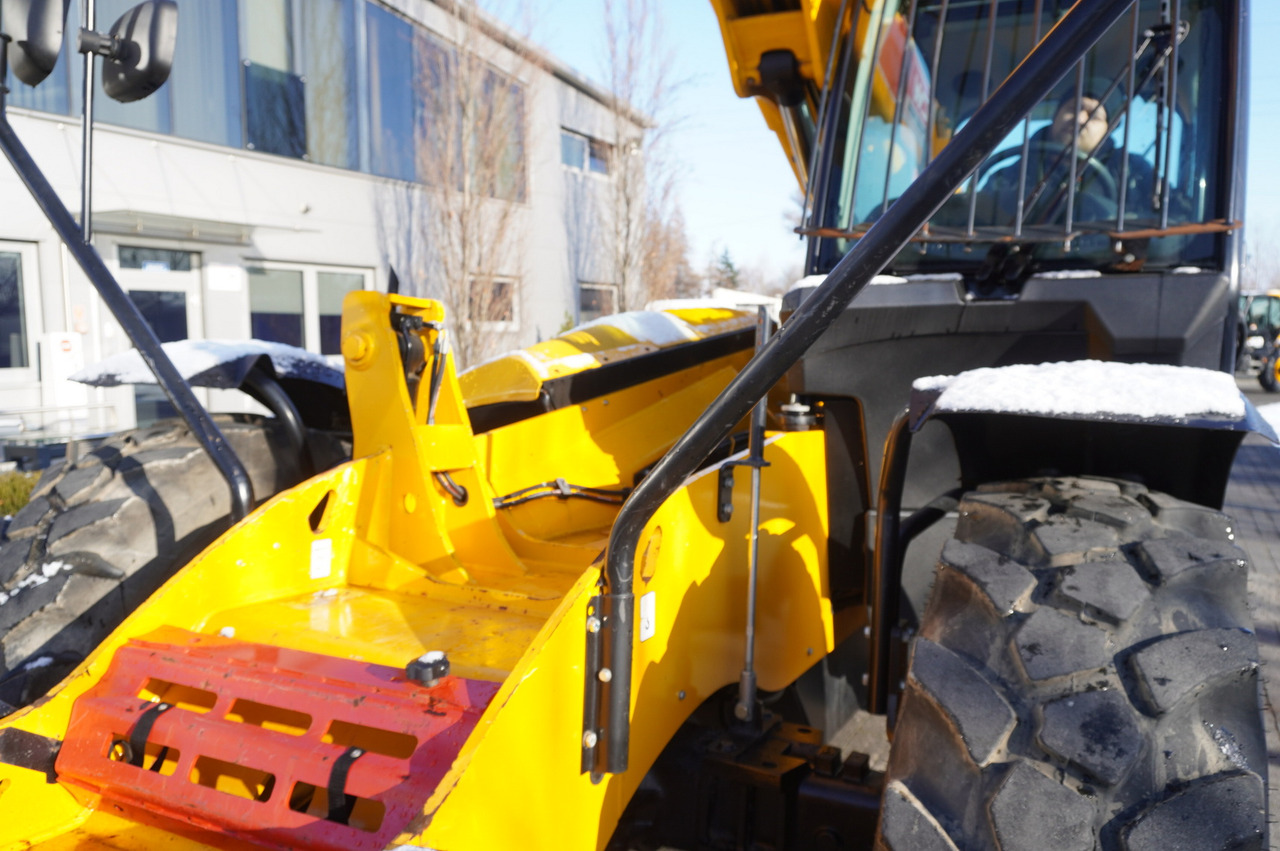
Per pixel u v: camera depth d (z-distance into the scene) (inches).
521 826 59.2
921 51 97.0
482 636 76.0
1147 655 54.2
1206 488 70.2
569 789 62.7
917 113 96.7
